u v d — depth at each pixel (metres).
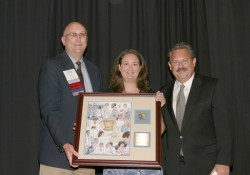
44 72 2.54
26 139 3.21
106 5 3.36
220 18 3.36
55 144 2.48
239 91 3.31
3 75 3.28
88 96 2.48
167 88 2.71
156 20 3.38
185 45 2.61
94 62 3.31
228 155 2.38
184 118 2.47
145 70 2.73
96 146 2.32
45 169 2.51
